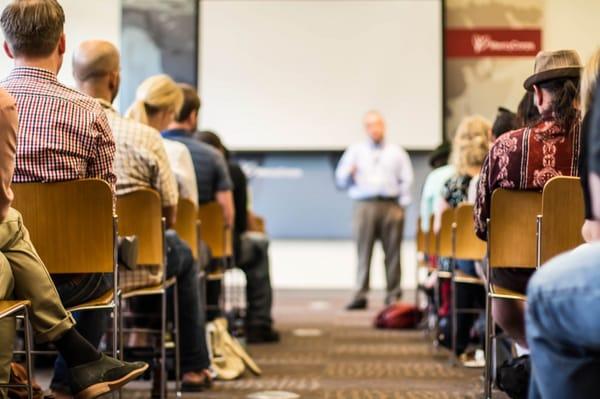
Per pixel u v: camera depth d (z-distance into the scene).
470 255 5.70
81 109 3.76
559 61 3.99
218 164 6.30
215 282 6.70
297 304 10.94
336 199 12.24
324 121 12.15
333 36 12.10
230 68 12.16
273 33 12.14
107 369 3.43
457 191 6.50
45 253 3.58
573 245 3.66
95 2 12.24
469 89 12.11
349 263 12.34
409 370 6.02
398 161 10.94
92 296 3.78
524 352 4.36
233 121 12.20
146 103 5.23
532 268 4.09
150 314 5.04
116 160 4.48
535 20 12.03
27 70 3.74
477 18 12.08
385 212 10.83
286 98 12.16
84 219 3.58
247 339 7.52
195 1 12.14
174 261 4.73
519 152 3.96
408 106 12.04
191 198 5.40
